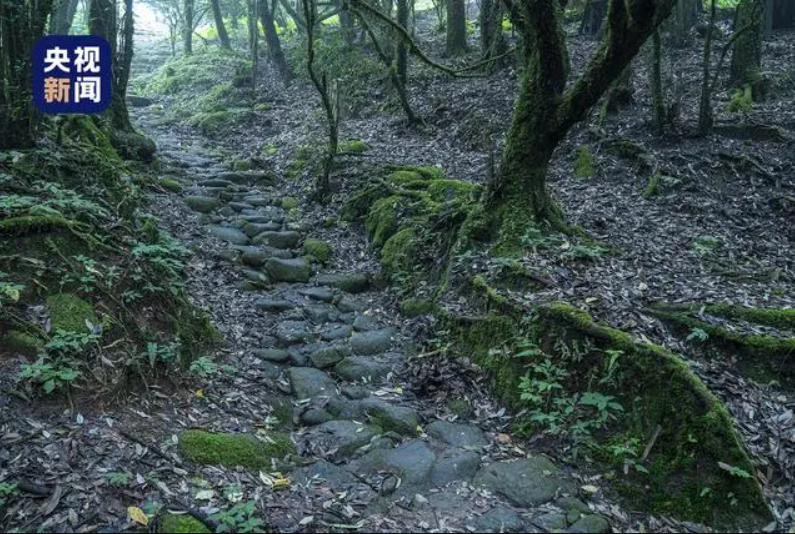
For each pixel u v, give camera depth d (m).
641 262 5.30
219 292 5.74
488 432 4.00
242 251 6.52
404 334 5.23
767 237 6.25
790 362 4.00
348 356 4.93
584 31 14.30
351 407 4.21
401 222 6.66
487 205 5.57
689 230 6.23
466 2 21.20
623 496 3.42
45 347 3.63
